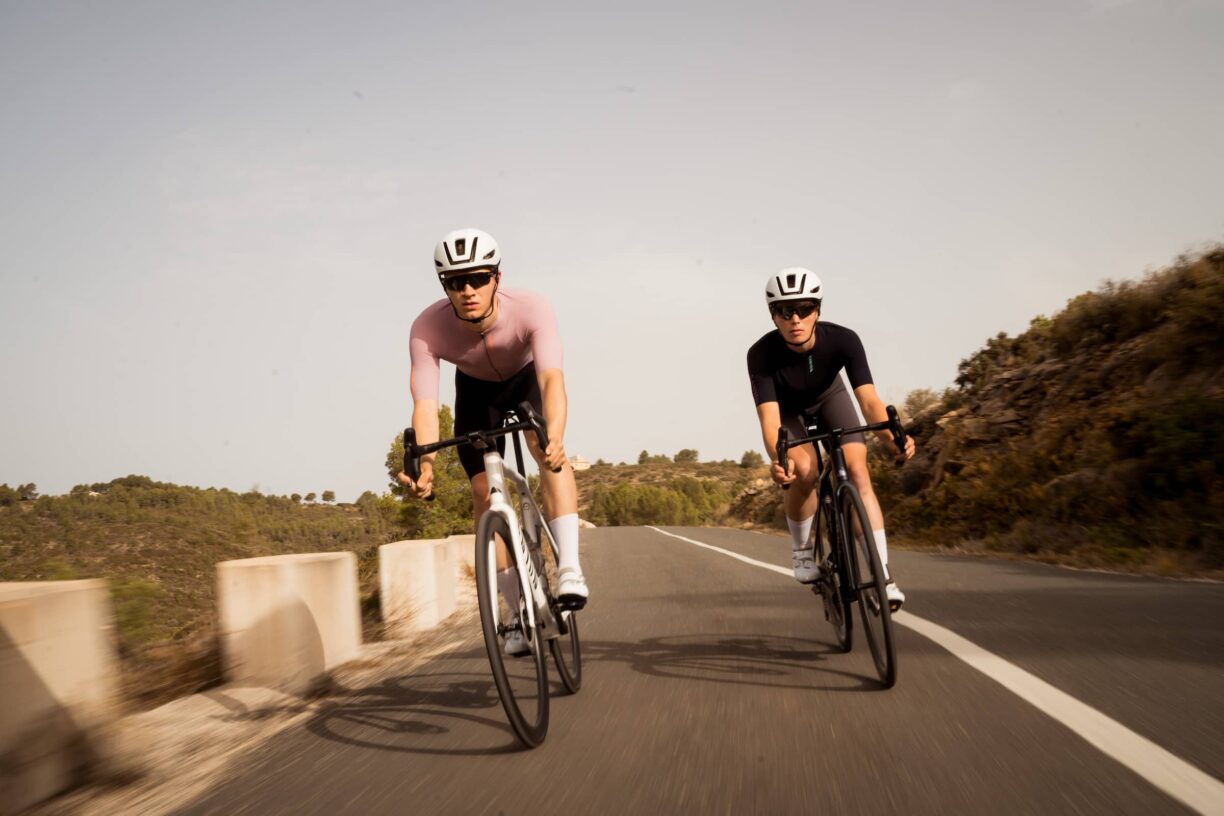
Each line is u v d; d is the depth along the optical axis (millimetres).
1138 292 16422
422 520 33500
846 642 5121
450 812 2844
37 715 3191
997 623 5895
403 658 6031
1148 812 2547
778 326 5125
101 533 15242
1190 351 12945
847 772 3039
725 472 147750
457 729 3895
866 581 4602
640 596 8594
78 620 3412
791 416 5609
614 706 4145
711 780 3025
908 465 19891
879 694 4098
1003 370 20328
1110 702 3773
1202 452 10852
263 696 4855
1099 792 2721
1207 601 6613
